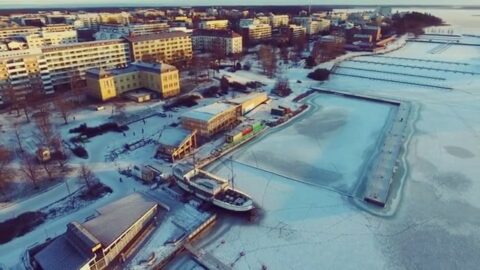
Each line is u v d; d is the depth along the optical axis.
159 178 83.44
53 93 152.25
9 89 132.50
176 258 61.31
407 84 165.25
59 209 73.31
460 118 119.56
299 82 171.62
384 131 112.62
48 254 55.62
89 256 54.25
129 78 147.88
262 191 80.25
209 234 66.81
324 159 95.12
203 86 161.38
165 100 142.38
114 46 178.75
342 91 155.75
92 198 77.19
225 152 99.50
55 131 109.50
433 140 103.12
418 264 58.06
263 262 59.44
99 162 93.38
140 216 64.56
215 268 58.31
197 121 106.88
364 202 75.44
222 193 75.25
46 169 84.06
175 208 73.00
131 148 101.00
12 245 63.25
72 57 162.00
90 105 136.38
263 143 105.94
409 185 80.81
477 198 75.38
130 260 59.38
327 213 72.00
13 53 145.00
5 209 73.38
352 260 59.34
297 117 127.00
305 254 61.00
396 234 65.12
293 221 69.75
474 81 164.88
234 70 191.25
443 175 84.50
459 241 62.88
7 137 108.94
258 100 136.75
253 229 67.81
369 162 93.00
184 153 97.00
